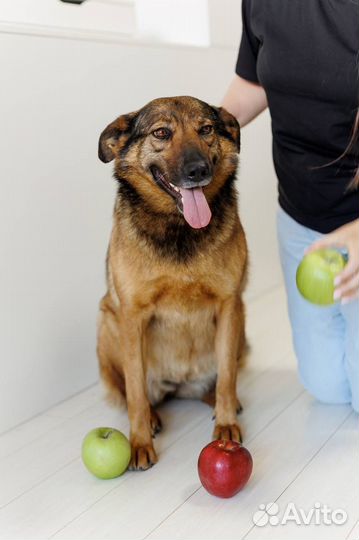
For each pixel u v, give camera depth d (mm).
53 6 2381
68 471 2000
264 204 3607
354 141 1936
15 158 2193
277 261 3852
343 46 1838
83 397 2557
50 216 2354
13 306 2264
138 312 2047
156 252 1963
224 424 2104
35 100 2230
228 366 2113
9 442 2215
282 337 3039
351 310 2090
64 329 2490
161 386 2363
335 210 2086
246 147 3322
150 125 1934
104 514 1757
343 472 1891
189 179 1827
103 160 2021
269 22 1989
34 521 1742
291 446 2059
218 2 3074
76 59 2354
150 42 2676
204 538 1628
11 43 2123
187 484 1884
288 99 2006
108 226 2625
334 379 2268
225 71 3201
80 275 2527
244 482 1775
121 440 1916
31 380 2375
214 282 2023
